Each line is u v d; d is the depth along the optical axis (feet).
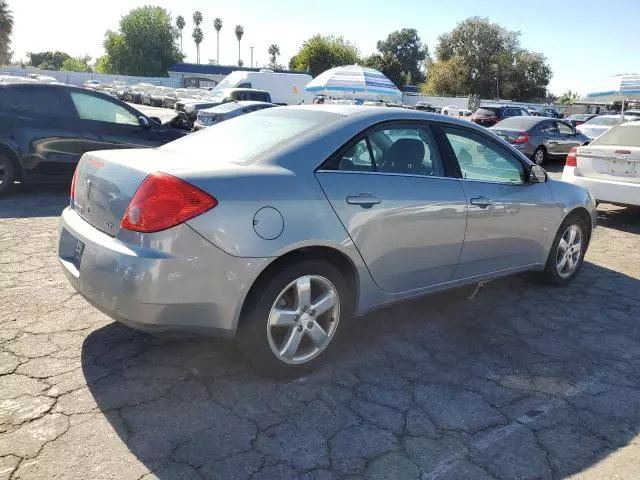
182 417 8.68
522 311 14.05
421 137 11.82
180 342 11.10
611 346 12.24
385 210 10.50
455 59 202.18
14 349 10.41
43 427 8.17
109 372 9.83
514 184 13.64
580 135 52.39
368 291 10.74
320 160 9.98
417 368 10.78
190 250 8.38
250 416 8.84
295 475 7.58
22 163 23.13
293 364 9.84
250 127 11.35
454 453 8.25
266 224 8.95
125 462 7.56
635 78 47.19
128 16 224.53
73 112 24.18
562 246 15.69
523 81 201.26
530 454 8.32
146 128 26.27
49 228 18.97
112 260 8.50
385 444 8.37
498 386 10.27
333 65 206.80
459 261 12.37
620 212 28.40
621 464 8.18
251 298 9.18
